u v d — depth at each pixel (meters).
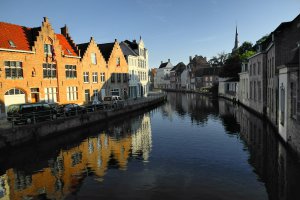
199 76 88.69
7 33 25.48
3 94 23.66
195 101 53.62
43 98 28.02
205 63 96.19
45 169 13.45
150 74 143.25
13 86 24.58
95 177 11.98
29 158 15.45
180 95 76.75
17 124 18.98
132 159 14.62
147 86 59.41
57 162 14.55
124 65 46.31
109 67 41.59
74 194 10.23
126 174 12.23
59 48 30.14
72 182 11.50
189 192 10.05
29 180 12.00
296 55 14.64
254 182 10.82
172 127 24.47
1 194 10.59
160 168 12.94
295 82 13.70
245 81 38.97
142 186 10.76
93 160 14.67
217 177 11.52
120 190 10.44
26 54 25.83
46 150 17.08
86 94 35.97
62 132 21.72
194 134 20.91
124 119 30.52
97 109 29.58
